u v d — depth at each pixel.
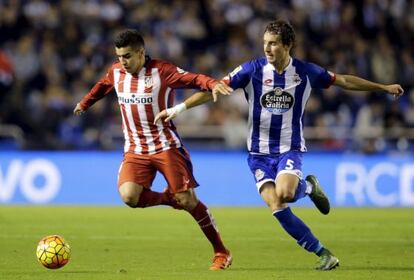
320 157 59.00
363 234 40.81
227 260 28.78
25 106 65.62
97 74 68.44
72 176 58.66
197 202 28.86
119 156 59.09
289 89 28.22
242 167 59.50
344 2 77.19
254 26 74.56
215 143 63.16
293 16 75.62
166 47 71.56
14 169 58.12
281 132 28.42
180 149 29.22
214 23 74.38
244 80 28.33
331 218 49.41
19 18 71.44
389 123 64.94
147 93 28.73
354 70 72.00
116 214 51.22
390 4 78.50
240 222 46.72
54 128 64.44
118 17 73.31
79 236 39.19
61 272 27.52
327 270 28.02
